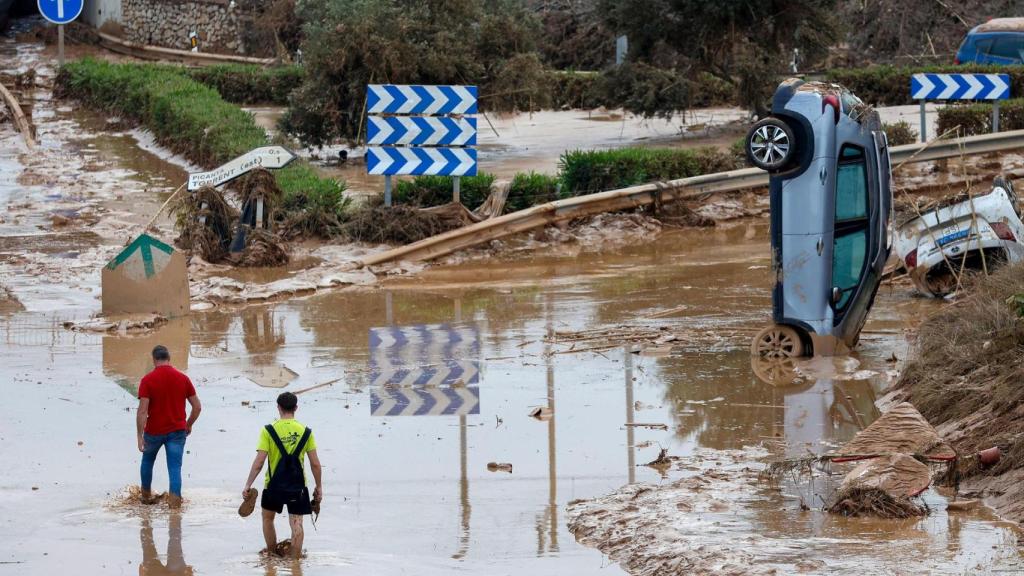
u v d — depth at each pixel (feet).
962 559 56.90
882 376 94.38
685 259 145.79
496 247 152.25
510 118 234.79
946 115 203.62
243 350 107.14
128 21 317.42
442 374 98.07
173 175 196.65
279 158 145.07
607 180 169.07
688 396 90.79
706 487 70.54
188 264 141.18
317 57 195.52
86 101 262.67
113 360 104.01
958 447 72.95
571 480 73.31
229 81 273.33
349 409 89.15
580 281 134.82
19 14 342.03
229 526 67.62
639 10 212.02
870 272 99.96
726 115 248.32
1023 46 271.08
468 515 68.03
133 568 61.16
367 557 62.08
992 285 96.07
